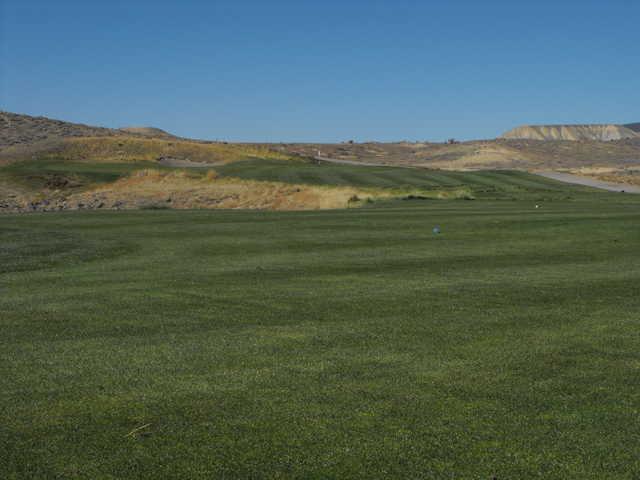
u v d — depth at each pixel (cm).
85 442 525
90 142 12050
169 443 522
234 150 12744
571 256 1672
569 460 489
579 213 2983
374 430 543
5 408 600
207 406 600
